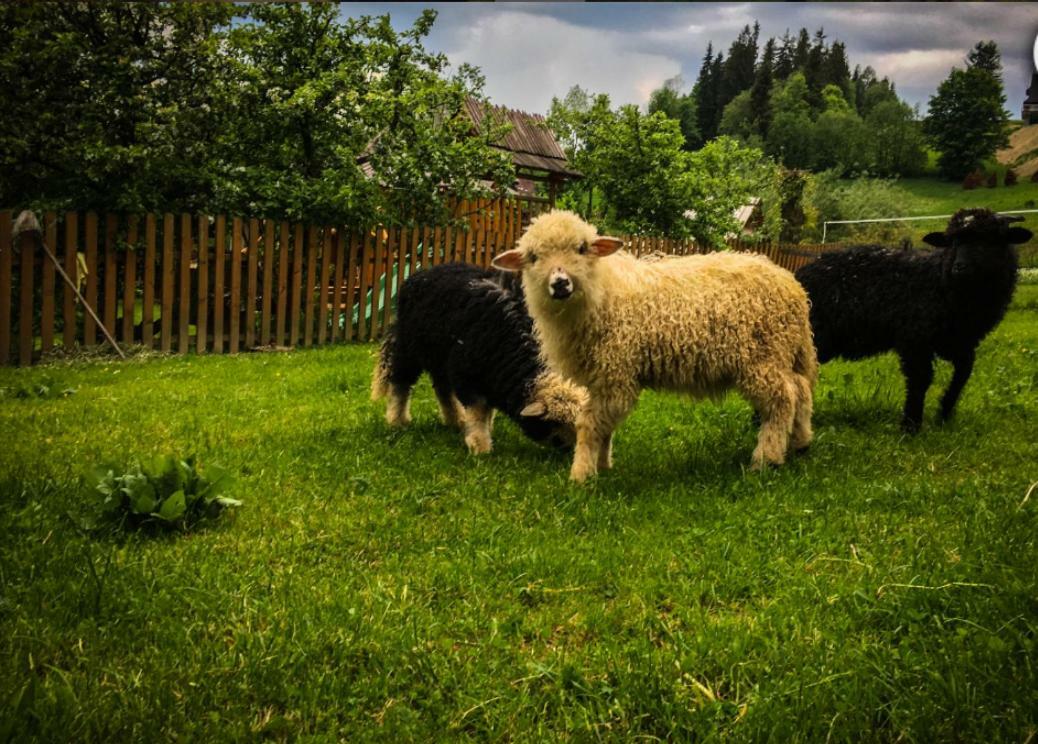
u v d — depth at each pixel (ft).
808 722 7.59
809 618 9.87
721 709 7.97
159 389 25.46
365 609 10.22
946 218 136.05
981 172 209.56
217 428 20.07
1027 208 149.89
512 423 22.08
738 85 325.42
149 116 37.78
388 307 40.96
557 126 79.36
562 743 7.63
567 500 14.79
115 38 36.86
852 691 8.02
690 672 8.79
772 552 12.19
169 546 12.22
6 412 21.40
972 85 212.84
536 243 15.85
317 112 40.19
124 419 21.01
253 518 13.61
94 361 31.78
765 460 16.67
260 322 37.60
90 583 10.51
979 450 17.87
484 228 45.68
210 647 9.20
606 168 71.56
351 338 39.91
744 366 16.47
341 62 41.75
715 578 11.26
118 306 38.22
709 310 16.11
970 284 18.80
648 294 16.06
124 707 7.92
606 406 16.30
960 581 10.27
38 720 7.45
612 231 66.95
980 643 8.72
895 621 9.70
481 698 8.38
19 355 31.17
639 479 16.34
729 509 14.11
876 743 7.39
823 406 23.21
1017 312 48.62
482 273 20.22
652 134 69.00
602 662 9.05
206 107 39.73
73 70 36.73
